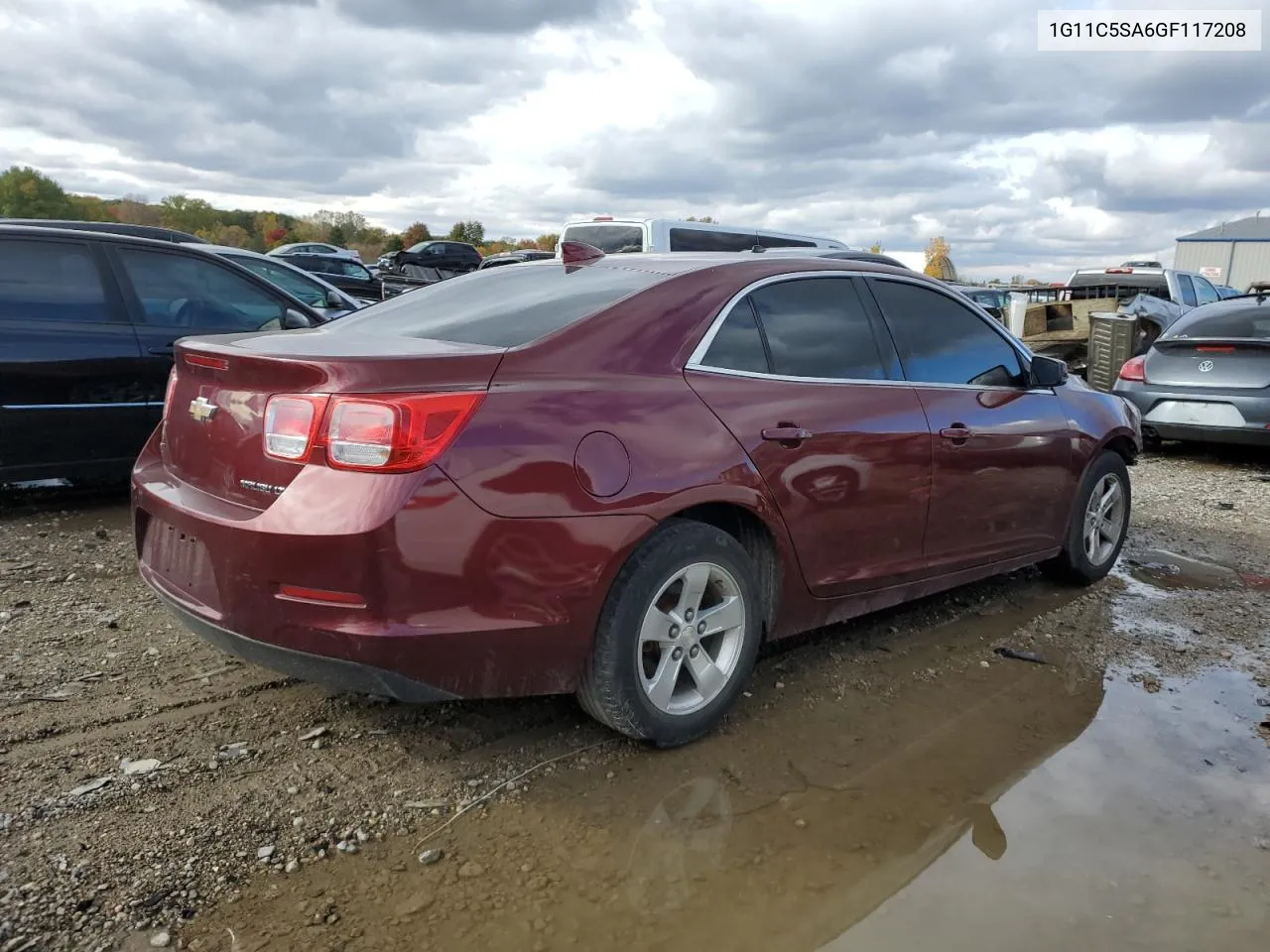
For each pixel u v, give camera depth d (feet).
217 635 8.75
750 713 10.92
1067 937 7.29
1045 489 14.35
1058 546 14.97
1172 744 10.40
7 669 11.21
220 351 9.08
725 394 10.11
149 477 10.16
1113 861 8.27
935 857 8.27
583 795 9.11
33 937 6.93
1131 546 18.54
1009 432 13.46
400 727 10.30
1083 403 15.42
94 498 19.63
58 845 8.00
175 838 8.19
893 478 11.67
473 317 10.44
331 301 30.12
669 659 9.70
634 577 9.14
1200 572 16.89
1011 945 7.18
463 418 8.30
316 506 8.04
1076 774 9.70
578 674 9.26
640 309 9.98
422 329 10.48
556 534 8.63
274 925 7.22
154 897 7.43
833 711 11.02
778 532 10.45
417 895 7.61
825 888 7.84
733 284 10.78
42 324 17.08
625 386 9.38
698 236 32.65
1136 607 14.89
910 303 12.91
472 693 8.71
